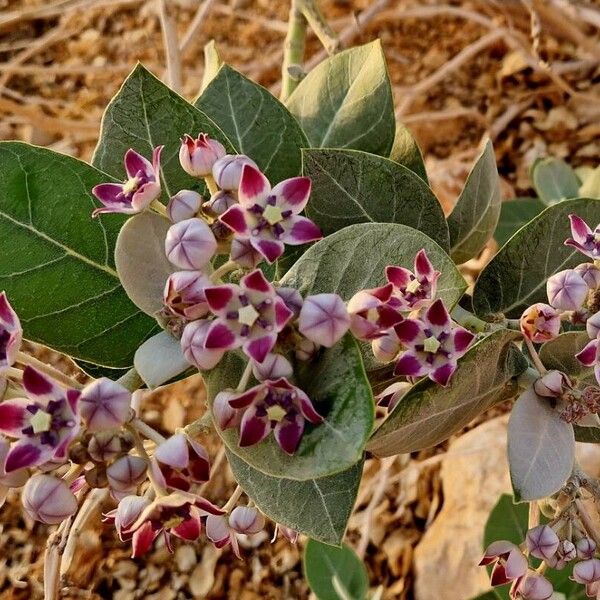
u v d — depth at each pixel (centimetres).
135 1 91
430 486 66
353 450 22
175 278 23
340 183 31
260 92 34
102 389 22
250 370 23
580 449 57
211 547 66
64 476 24
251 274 22
